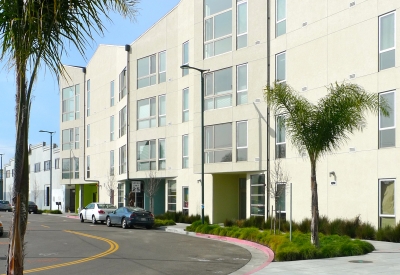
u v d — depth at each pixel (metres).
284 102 16.62
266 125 26.55
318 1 24.12
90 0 6.32
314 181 16.52
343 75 22.58
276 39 26.55
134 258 16.61
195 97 30.97
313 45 24.28
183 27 34.91
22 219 6.29
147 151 37.88
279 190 22.27
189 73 33.91
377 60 21.00
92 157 50.59
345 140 21.06
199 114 30.67
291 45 25.56
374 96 16.64
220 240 22.94
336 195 22.70
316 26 24.16
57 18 6.25
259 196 27.41
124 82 41.59
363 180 21.38
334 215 22.77
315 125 16.14
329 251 15.93
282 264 14.58
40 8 6.18
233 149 28.25
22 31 6.14
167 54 36.47
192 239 23.45
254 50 27.55
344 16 22.69
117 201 44.06
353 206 21.81
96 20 6.40
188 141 33.97
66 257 16.88
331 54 23.25
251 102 27.47
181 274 13.45
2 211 63.44
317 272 12.99
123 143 41.09
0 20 6.18
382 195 20.55
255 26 27.61
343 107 15.88
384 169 20.39
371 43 21.31
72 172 54.66
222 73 29.36
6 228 30.89
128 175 39.28
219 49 29.72
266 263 14.88
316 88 23.97
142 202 40.88
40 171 69.00
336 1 23.12
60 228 30.55
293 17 25.56
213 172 29.36
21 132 6.32
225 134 28.89
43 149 67.94
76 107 54.19
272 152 26.23
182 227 29.66
